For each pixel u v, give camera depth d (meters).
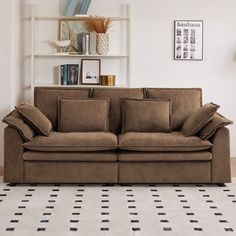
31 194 4.39
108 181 4.68
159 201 4.19
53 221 3.64
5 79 5.38
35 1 5.75
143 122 5.08
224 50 5.88
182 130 5.05
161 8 5.82
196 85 5.90
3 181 4.73
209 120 4.70
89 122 5.10
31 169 4.64
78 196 4.33
